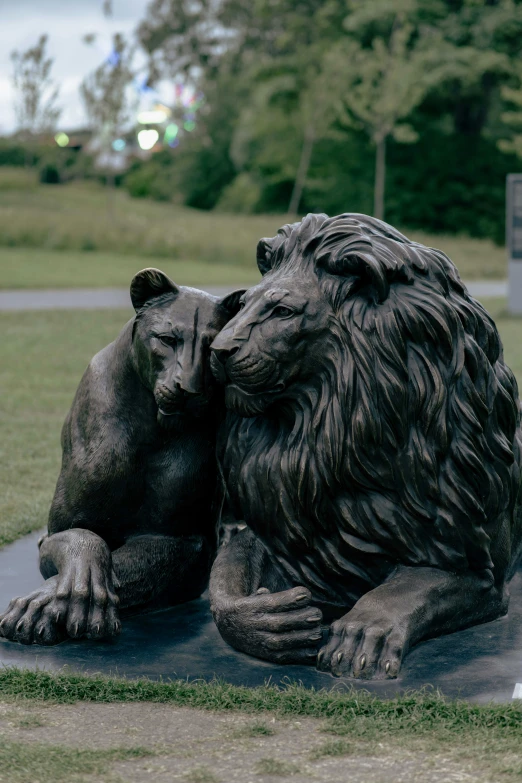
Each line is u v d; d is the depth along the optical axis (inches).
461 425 129.7
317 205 1688.0
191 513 142.4
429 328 126.2
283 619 122.7
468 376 130.4
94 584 129.0
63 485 140.4
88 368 140.2
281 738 102.4
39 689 114.0
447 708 108.8
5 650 127.3
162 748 99.7
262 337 124.3
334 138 1630.2
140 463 137.6
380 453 126.7
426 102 1576.0
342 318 126.4
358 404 125.6
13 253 964.6
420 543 131.0
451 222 1603.1
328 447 127.1
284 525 132.9
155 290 130.6
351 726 104.8
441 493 129.4
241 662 124.3
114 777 92.7
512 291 639.8
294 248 130.9
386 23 1530.5
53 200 1534.2
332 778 93.2
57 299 673.6
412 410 126.9
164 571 142.8
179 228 1104.8
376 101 1343.5
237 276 840.3
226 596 128.4
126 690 113.8
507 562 142.9
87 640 131.9
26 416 318.7
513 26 1485.0
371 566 132.3
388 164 1625.2
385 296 124.9
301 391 129.0
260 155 1796.3
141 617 142.3
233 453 136.8
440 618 130.4
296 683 116.5
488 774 94.3
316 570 134.5
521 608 148.2
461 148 1614.2
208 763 96.3
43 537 146.9
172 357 127.5
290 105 1694.1
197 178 2082.9
